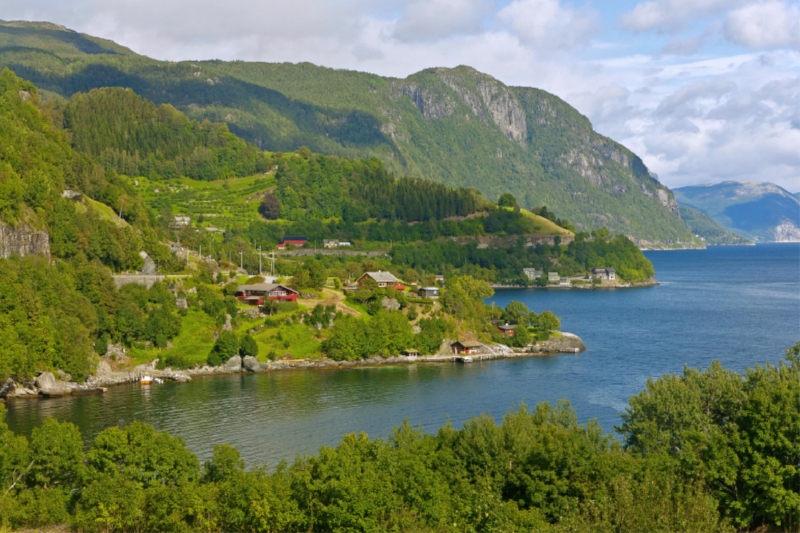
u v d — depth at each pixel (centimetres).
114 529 7362
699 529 6216
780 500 6812
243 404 14825
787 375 9000
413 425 13300
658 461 7594
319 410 14350
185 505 7250
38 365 15638
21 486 7925
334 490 7125
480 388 16500
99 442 8138
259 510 6988
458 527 6994
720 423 9162
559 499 7412
